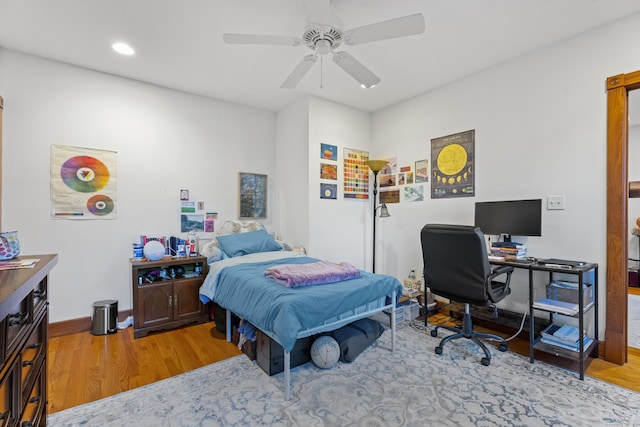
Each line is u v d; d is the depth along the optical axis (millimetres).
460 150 3240
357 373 2148
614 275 2275
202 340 2744
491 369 2191
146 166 3271
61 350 2518
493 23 2293
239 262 2891
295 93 3604
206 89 3465
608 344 2299
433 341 2674
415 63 2902
